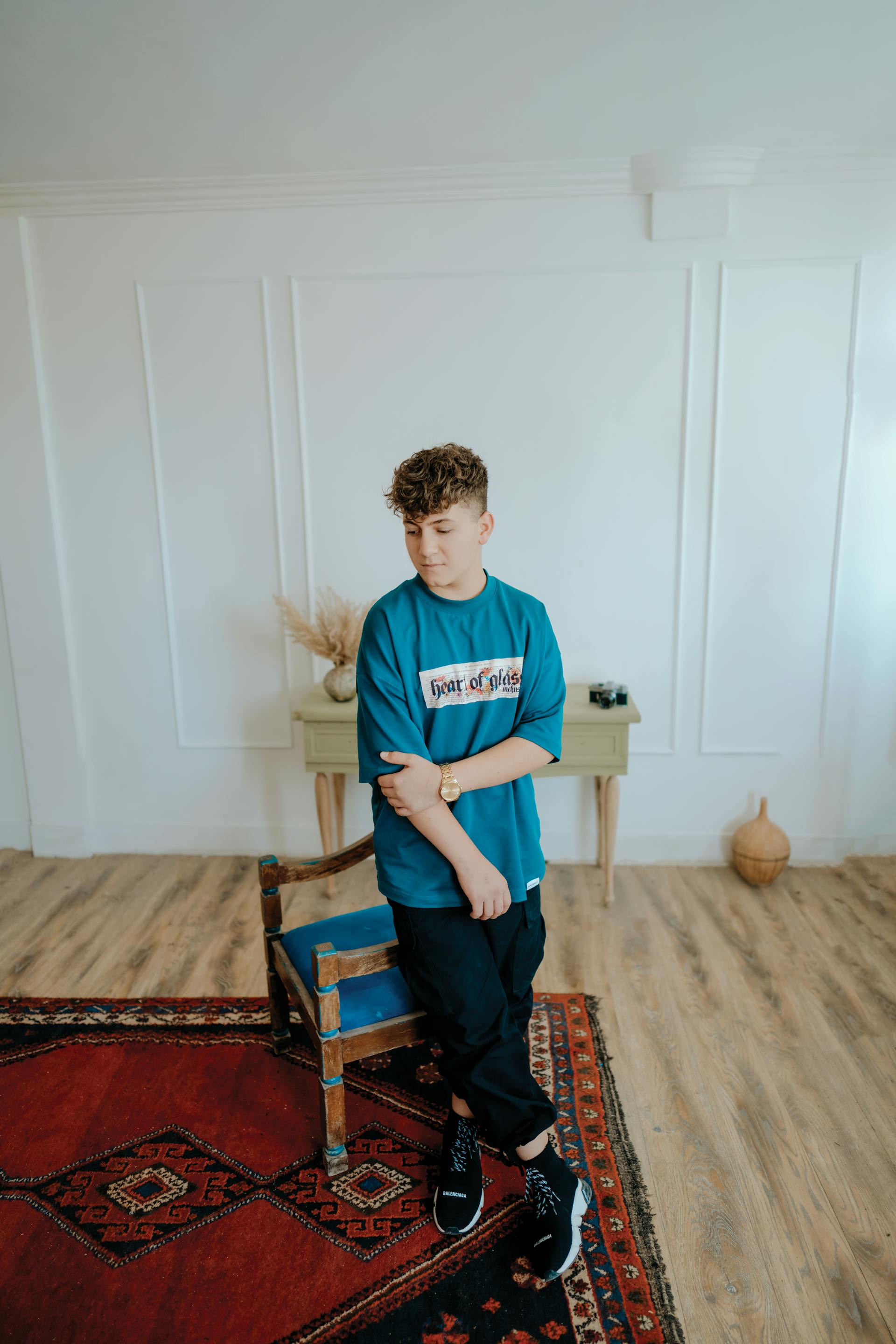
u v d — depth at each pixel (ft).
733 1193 6.19
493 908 5.15
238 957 9.36
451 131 8.65
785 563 10.73
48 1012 8.38
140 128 8.45
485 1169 6.41
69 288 10.41
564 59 7.15
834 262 9.91
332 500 10.82
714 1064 7.55
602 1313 5.30
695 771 11.37
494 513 10.80
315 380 10.51
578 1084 7.30
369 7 6.28
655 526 10.71
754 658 11.00
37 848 11.90
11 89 7.59
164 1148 6.64
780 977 8.87
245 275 10.25
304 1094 7.23
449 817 5.02
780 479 10.51
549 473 10.64
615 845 10.91
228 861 11.69
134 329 10.48
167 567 11.07
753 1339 5.14
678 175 9.50
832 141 9.14
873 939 9.58
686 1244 5.78
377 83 7.53
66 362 10.61
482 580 5.14
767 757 11.28
